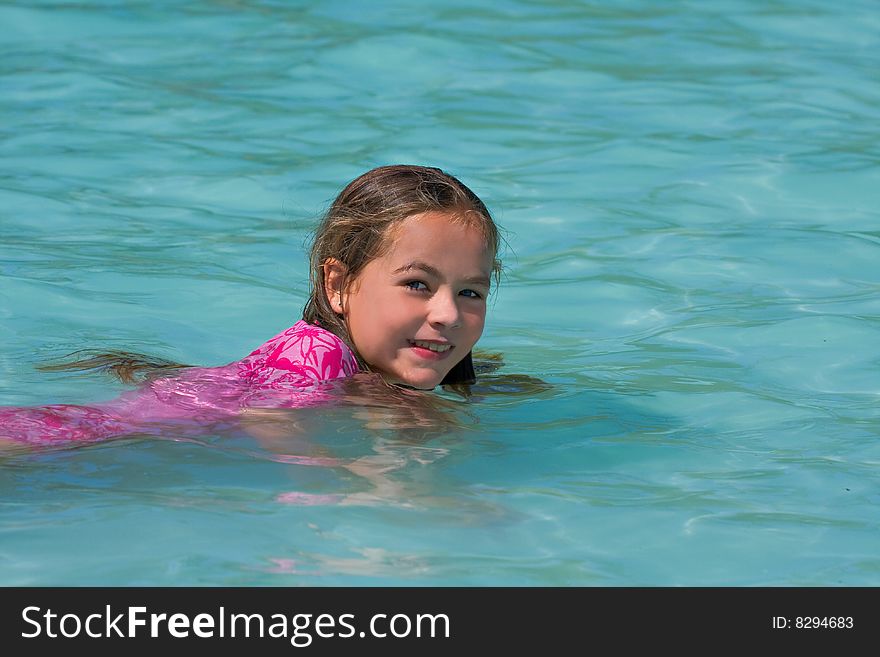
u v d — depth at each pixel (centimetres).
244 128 2331
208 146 2236
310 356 1216
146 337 1455
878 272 1709
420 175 1228
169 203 1973
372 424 1159
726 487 1062
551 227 1880
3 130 2292
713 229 1873
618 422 1220
